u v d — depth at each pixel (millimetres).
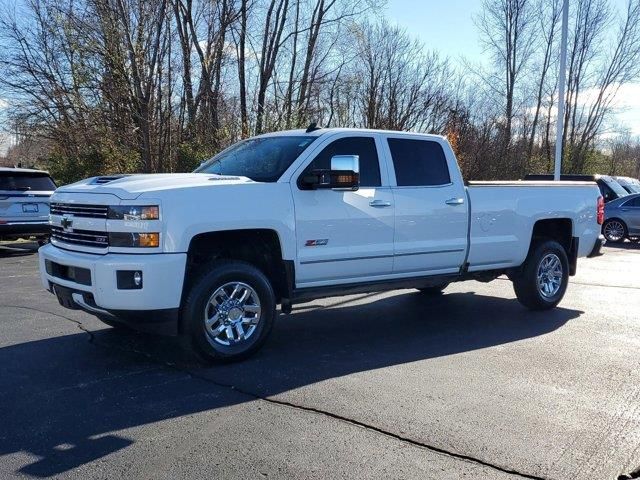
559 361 5750
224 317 5570
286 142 6395
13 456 3764
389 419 4324
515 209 7578
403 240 6574
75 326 6922
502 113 35844
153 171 20438
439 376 5285
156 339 6383
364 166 6414
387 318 7629
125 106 19859
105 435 4062
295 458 3738
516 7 35750
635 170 55875
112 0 19188
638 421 4316
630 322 7414
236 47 25203
